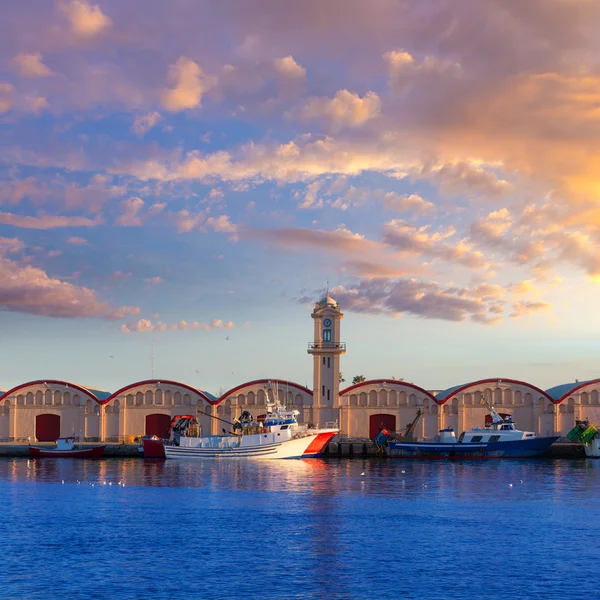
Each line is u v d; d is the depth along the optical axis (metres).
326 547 62.19
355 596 50.09
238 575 54.50
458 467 118.44
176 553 60.31
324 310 141.75
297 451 131.25
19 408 143.00
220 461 127.25
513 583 52.69
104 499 84.69
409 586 52.09
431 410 141.62
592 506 79.69
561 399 141.75
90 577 53.97
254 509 78.25
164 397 143.38
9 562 57.75
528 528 68.81
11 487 94.25
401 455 135.12
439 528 68.88
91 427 142.62
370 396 142.00
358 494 88.00
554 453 138.88
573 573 54.91
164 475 106.50
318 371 142.00
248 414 132.38
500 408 142.38
